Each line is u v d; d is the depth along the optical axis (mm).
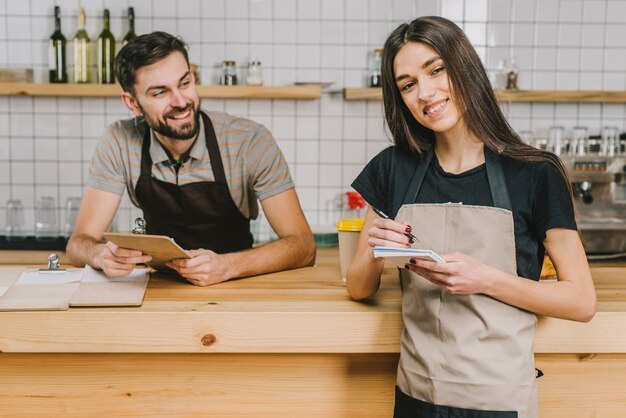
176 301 1578
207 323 1491
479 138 1352
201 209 2217
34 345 1485
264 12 3355
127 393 1622
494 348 1306
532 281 1299
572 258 1306
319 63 3385
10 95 3330
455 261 1259
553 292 1282
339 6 3367
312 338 1501
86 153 3373
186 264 1713
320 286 1756
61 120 3357
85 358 1604
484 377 1295
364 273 1510
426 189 1424
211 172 2162
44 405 1625
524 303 1294
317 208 3461
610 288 1713
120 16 3312
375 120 3424
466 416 1304
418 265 1267
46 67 3326
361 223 1777
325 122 3422
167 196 2189
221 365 1617
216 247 2316
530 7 3389
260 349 1502
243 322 1493
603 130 3357
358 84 3400
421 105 1348
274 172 2158
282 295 1649
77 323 1481
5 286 1673
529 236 1336
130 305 1528
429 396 1340
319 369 1627
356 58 3393
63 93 3125
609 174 3102
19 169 3369
